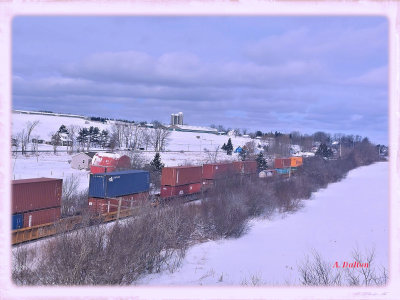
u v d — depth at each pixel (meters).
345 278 15.13
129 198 27.80
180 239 21.42
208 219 25.56
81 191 29.53
